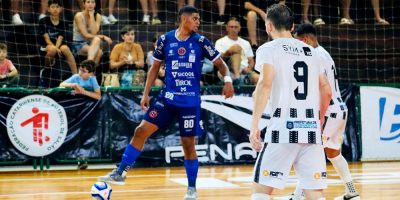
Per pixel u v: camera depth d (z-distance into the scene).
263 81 7.13
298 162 7.30
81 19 20.31
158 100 11.45
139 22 22.45
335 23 24.47
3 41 21.03
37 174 16.64
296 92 7.24
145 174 16.45
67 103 17.64
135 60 19.78
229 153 18.73
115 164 18.08
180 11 11.41
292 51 7.33
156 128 11.42
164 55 11.59
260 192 7.22
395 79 24.28
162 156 18.34
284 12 7.48
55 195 12.47
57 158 17.59
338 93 11.21
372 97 20.03
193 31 11.48
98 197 9.85
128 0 22.75
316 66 7.43
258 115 7.09
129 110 18.12
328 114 11.02
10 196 12.41
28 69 20.83
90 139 17.83
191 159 11.41
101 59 20.30
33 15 21.92
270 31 7.57
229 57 19.59
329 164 19.34
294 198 10.78
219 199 11.59
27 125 17.38
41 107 17.45
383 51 24.25
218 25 22.61
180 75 11.32
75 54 20.38
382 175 15.99
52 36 20.59
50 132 17.53
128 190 13.12
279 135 7.13
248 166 18.41
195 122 11.38
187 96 11.31
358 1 24.94
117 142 18.02
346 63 24.00
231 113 18.80
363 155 19.92
